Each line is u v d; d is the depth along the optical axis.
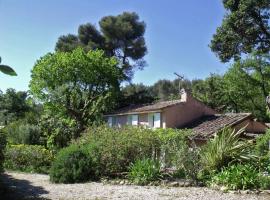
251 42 32.72
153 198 12.91
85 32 57.09
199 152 16.94
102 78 44.41
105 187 15.59
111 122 43.28
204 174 16.22
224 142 16.84
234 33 32.81
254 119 29.16
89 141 20.05
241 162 16.38
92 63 43.66
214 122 30.22
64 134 30.56
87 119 40.94
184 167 16.25
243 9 31.58
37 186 15.99
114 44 56.50
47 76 42.41
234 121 28.55
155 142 18.78
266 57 41.47
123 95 52.16
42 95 41.69
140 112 36.47
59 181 17.23
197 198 12.87
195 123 32.44
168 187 15.28
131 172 16.89
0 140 12.87
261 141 19.08
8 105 46.66
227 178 14.72
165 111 33.34
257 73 43.19
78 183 17.03
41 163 23.64
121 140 18.47
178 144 17.47
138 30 57.22
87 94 42.94
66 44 56.31
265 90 42.88
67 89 41.62
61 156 17.92
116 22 55.84
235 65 43.69
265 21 32.22
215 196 13.17
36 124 33.72
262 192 13.77
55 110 40.00
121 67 50.09
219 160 16.42
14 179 18.28
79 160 17.78
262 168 16.20
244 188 14.18
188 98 34.44
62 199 12.89
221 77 51.50
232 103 47.25
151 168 16.50
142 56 57.44
